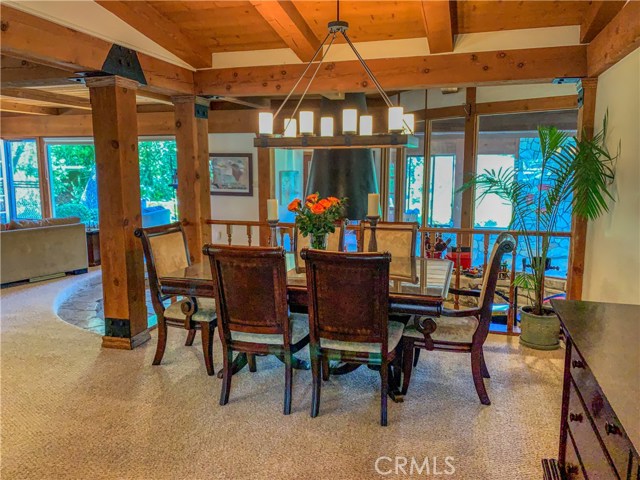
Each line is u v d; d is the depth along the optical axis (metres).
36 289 5.96
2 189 9.51
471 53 3.90
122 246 3.69
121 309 3.78
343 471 2.22
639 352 1.48
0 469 2.24
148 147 8.79
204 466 2.26
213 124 7.60
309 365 3.38
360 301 2.50
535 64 3.78
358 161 6.27
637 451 0.96
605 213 3.46
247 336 2.78
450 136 7.22
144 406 2.84
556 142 3.50
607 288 3.38
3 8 2.71
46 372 3.35
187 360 3.55
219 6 3.82
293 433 2.55
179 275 3.16
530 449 2.38
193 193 4.78
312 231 3.13
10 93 5.92
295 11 3.74
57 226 6.64
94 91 3.58
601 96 3.62
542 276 3.75
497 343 3.83
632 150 2.97
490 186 3.92
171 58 4.20
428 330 2.81
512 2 3.50
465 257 6.32
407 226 4.01
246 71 4.49
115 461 2.30
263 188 7.68
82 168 9.17
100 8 3.36
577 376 1.66
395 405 2.84
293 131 3.45
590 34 3.52
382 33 4.02
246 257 2.54
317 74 4.29
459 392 3.00
